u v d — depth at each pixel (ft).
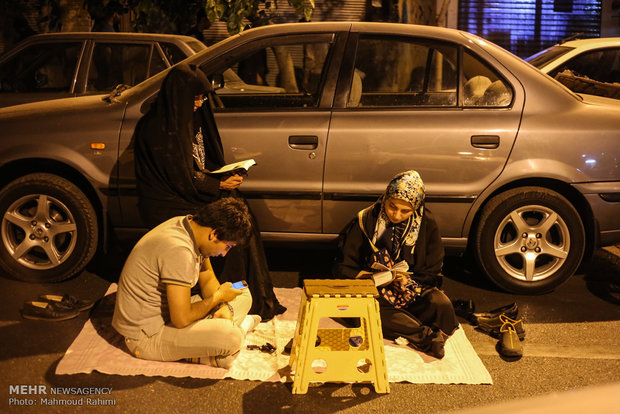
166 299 11.68
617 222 14.73
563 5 35.78
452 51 14.66
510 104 14.43
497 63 14.57
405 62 14.83
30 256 15.46
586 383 11.56
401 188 12.35
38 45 22.57
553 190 14.61
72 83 22.25
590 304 14.82
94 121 14.51
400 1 29.68
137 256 11.32
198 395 10.89
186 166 12.86
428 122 14.24
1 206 14.83
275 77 16.20
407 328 12.46
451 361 12.06
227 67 14.84
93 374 11.37
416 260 13.08
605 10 36.01
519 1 35.55
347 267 13.03
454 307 14.14
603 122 14.38
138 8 26.55
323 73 14.64
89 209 14.73
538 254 14.87
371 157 14.23
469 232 15.03
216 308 12.14
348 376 11.07
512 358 12.36
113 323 11.76
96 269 16.11
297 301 14.39
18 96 22.12
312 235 14.74
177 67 12.98
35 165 15.38
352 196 14.33
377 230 12.82
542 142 14.23
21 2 31.12
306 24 14.97
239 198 13.58
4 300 14.21
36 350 12.17
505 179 14.29
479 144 14.20
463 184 14.32
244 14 22.27
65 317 13.30
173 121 12.78
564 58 24.23
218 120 14.37
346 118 14.30
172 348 11.48
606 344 12.98
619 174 14.44
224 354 11.49
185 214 13.20
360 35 14.78
